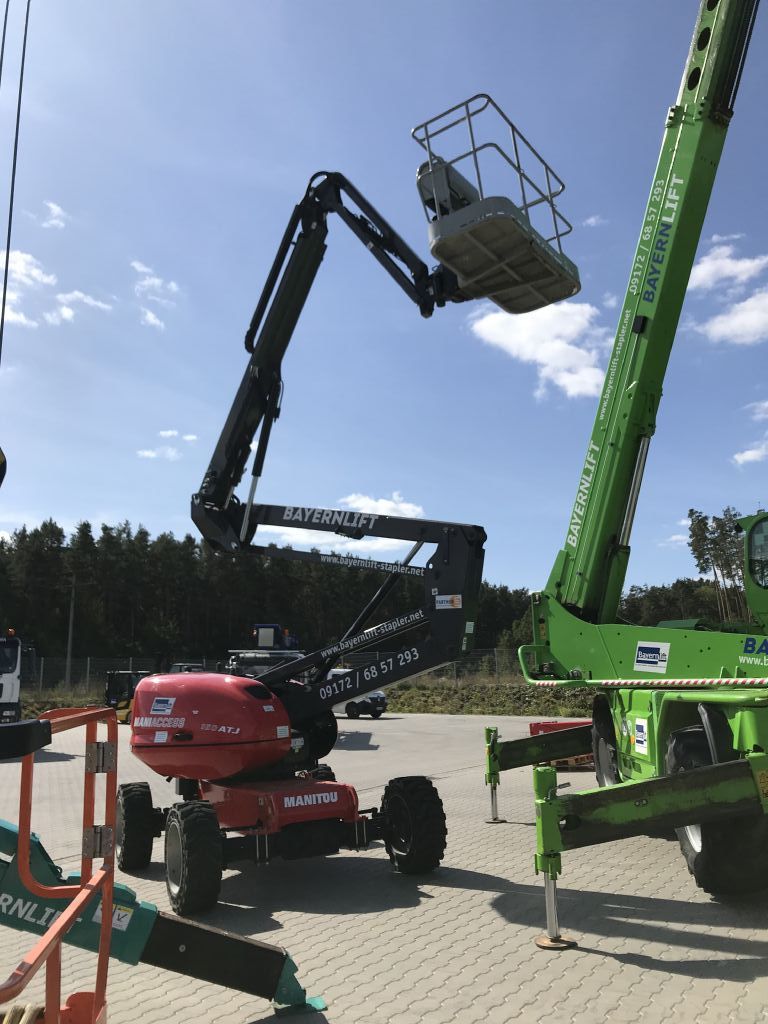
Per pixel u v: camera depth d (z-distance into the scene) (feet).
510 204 19.42
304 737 23.38
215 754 21.24
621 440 22.71
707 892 18.39
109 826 9.30
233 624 264.72
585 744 28.35
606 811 15.30
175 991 14.05
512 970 14.15
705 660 19.06
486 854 23.67
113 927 10.68
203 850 18.10
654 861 21.95
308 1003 12.76
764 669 17.62
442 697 108.88
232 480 24.58
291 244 24.94
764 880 17.06
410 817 20.89
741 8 22.41
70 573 236.43
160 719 22.09
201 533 24.72
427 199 21.30
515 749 28.66
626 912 17.24
